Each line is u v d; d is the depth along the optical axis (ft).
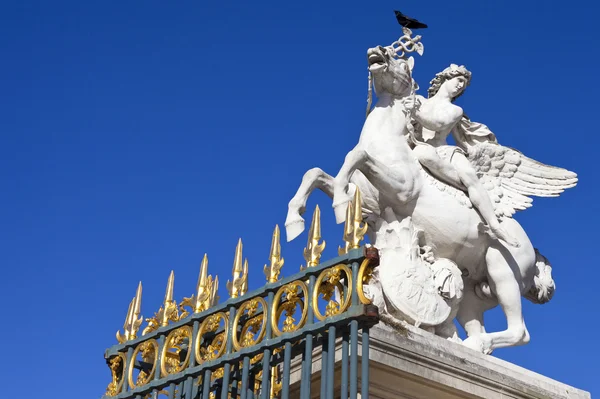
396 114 27.91
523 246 27.53
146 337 20.17
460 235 26.30
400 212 26.45
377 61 28.04
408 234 25.73
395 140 27.25
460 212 26.50
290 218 25.70
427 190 26.61
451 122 27.96
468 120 29.19
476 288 27.25
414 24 29.50
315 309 17.42
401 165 26.43
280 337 17.56
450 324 25.52
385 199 26.27
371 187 26.43
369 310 16.66
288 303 18.19
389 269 24.66
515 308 26.43
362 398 16.40
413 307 24.36
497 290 26.58
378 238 25.58
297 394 20.01
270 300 18.21
